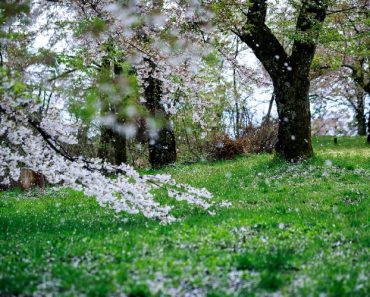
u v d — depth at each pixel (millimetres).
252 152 32500
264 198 16281
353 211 13141
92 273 7652
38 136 11773
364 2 26500
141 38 15883
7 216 15125
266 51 23125
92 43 14648
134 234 10711
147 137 28750
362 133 50031
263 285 6930
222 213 13461
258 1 22297
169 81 16141
